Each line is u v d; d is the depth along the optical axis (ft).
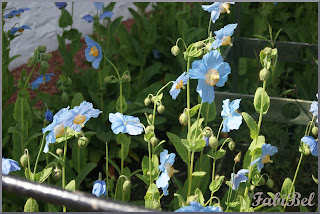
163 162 8.22
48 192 3.26
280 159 12.87
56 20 19.38
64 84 12.23
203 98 8.37
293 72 15.97
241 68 15.01
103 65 14.92
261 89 8.70
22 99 10.79
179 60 15.97
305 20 16.99
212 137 8.48
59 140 8.41
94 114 8.47
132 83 16.33
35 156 11.04
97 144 13.58
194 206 7.00
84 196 3.24
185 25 15.94
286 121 10.44
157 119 13.85
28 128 11.92
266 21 14.88
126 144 10.43
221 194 12.06
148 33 16.74
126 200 10.61
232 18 14.71
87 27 20.57
